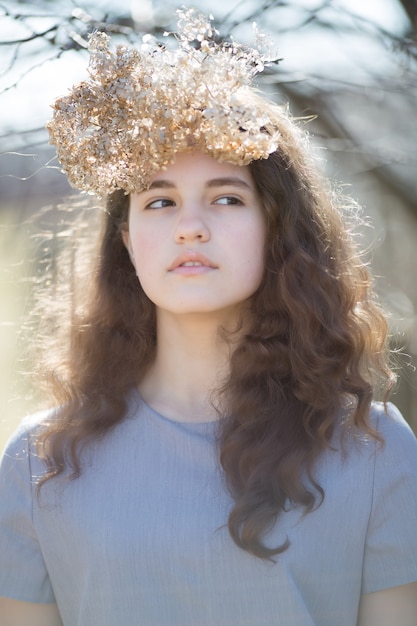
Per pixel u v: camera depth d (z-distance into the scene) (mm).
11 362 2732
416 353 3990
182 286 2037
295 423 2088
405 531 2061
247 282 2074
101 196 2176
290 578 1970
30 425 2211
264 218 2154
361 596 2098
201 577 1979
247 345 2143
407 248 3973
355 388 2150
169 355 2174
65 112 2105
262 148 2006
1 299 3018
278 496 1985
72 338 2367
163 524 2000
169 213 2072
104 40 2080
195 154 2051
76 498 2074
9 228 3162
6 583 2146
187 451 2074
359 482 2047
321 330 2197
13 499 2156
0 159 3221
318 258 2223
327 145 3641
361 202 3953
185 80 2014
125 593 2000
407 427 2139
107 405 2160
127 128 2061
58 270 2541
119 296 2336
